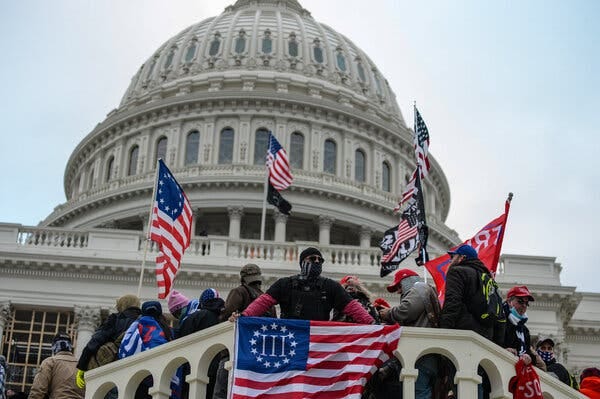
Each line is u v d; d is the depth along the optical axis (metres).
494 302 8.81
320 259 8.97
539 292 41.97
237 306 10.01
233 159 64.44
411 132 74.25
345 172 66.00
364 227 62.34
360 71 76.06
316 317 8.73
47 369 10.27
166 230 15.99
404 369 8.03
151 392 8.37
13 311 40.16
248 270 10.42
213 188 61.34
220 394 9.03
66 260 40.50
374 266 43.34
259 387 7.91
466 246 9.17
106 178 69.38
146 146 66.81
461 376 8.02
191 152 66.06
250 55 71.94
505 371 8.22
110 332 10.23
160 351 8.45
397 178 69.44
